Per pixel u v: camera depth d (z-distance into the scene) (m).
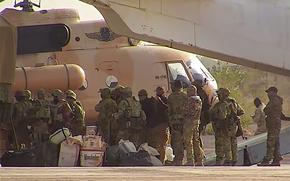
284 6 37.62
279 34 37.34
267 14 37.41
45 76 54.72
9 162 36.62
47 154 36.41
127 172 18.02
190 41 36.09
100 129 42.66
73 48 58.25
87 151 36.44
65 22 58.56
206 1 36.47
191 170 19.86
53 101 45.38
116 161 36.91
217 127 42.28
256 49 37.03
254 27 37.09
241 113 42.81
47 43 57.88
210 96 56.69
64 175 15.70
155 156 38.06
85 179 13.48
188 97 41.19
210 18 36.50
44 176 15.09
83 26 59.00
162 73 57.91
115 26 36.09
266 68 38.00
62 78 54.91
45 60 57.56
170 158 45.00
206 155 48.81
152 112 44.88
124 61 58.09
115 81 57.75
